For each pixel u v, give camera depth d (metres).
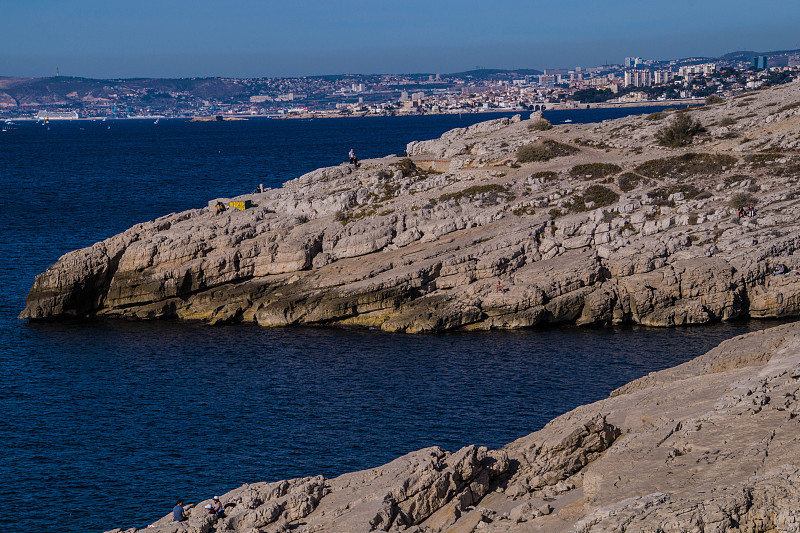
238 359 68.12
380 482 34.34
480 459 35.41
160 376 64.31
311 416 54.94
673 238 79.75
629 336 70.94
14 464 48.81
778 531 24.91
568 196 91.50
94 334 77.00
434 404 56.09
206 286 83.12
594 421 36.81
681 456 31.94
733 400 35.97
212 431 53.16
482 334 73.12
